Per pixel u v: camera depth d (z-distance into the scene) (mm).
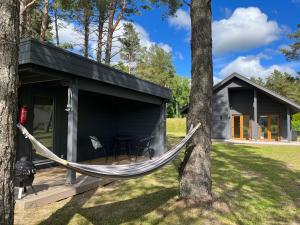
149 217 3295
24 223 3041
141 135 8734
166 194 4227
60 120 6598
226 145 13555
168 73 39812
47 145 6191
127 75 6176
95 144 6766
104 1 9656
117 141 8766
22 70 3959
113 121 8797
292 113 18438
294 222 3289
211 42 3977
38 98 5980
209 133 3805
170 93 8664
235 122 18484
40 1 10109
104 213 3428
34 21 11312
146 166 3096
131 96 6707
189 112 3918
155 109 8578
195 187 3658
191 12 4070
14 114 1891
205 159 3709
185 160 3777
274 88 37938
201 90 3826
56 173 5453
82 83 4918
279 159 8617
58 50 4184
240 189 4723
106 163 6949
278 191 4676
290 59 21500
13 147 1869
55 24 13000
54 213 3389
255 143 15078
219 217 3303
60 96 6602
